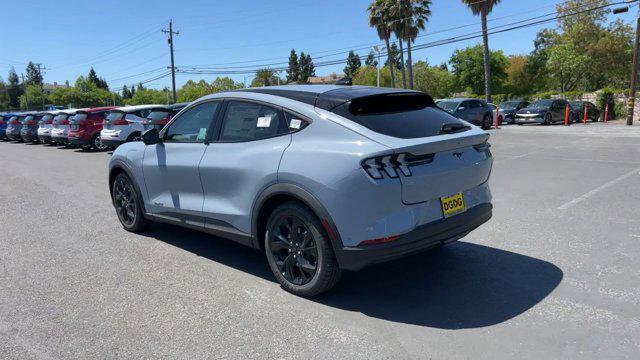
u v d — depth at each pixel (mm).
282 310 3801
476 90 57656
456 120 4301
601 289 3973
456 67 58969
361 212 3441
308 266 3898
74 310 3877
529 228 5773
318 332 3428
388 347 3195
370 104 3910
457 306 3779
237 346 3258
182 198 5039
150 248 5480
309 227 3787
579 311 3600
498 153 12906
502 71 57781
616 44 47750
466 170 3914
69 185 10297
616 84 53281
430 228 3625
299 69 113625
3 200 8711
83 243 5742
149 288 4301
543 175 9297
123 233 6156
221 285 4344
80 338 3422
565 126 23578
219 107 4734
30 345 3340
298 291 4020
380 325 3512
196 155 4773
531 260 4699
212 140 4695
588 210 6496
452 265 4648
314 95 4047
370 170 3396
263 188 4035
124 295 4156
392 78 42031
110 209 7668
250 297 4066
